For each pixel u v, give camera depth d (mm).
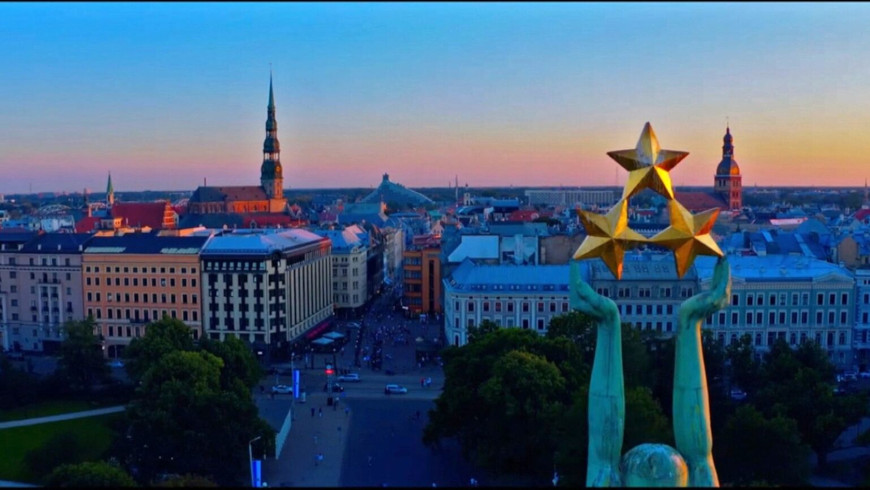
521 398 113438
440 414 125375
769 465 109000
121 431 124250
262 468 125188
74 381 166500
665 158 74188
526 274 195125
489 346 132000
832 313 185875
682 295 187000
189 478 88375
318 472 123000
